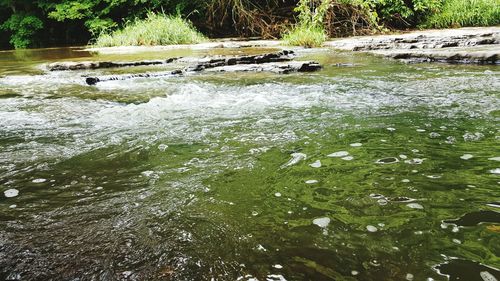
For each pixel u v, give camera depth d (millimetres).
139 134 2375
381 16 10477
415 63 5195
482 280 939
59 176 1722
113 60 5812
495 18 9891
